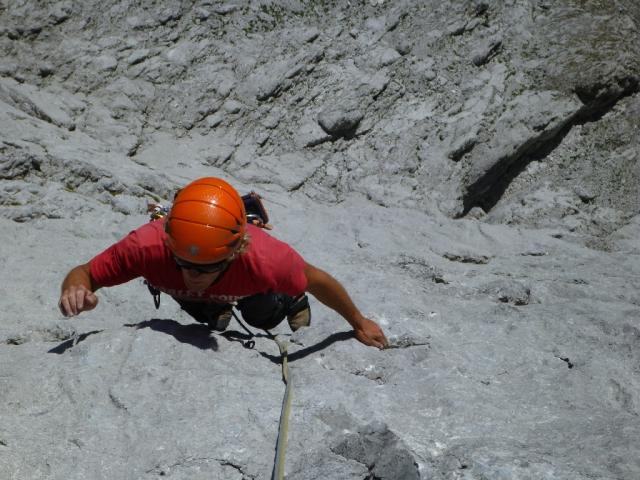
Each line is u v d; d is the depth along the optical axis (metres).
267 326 4.35
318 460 3.32
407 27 10.77
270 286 3.73
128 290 5.33
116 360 3.88
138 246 3.62
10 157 7.19
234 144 9.43
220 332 4.45
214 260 3.51
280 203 8.55
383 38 10.65
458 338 4.80
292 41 10.38
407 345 4.52
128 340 4.01
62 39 9.62
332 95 10.01
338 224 7.58
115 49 9.75
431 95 10.27
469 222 8.12
